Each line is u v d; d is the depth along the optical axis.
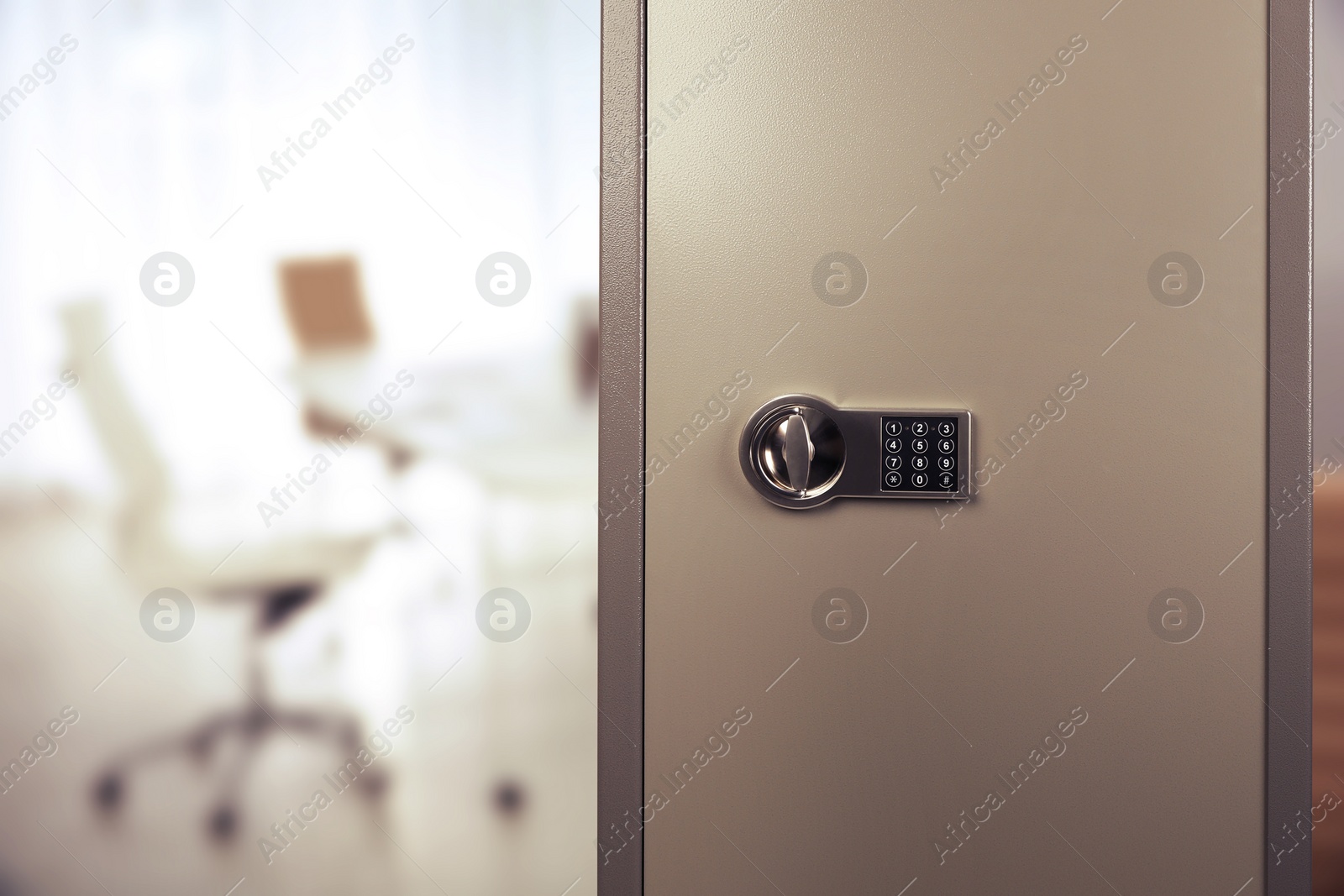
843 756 0.70
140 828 1.08
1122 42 0.70
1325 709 0.74
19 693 1.07
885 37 0.70
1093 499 0.71
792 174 0.71
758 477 0.68
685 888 0.70
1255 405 0.71
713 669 0.70
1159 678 0.71
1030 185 0.71
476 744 1.03
